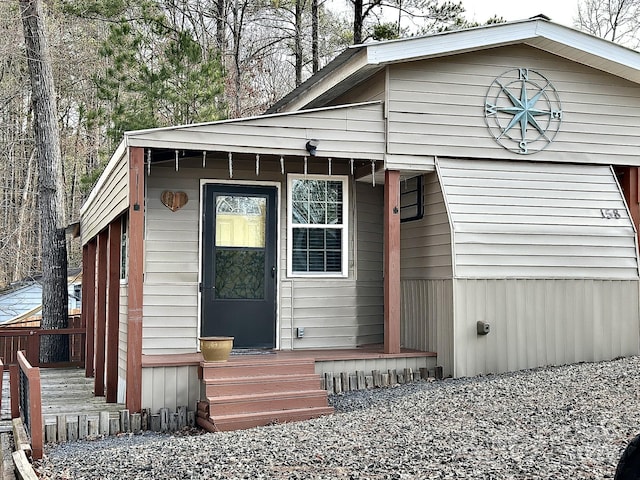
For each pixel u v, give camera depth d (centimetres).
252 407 811
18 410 780
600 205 1031
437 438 596
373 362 946
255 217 1030
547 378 838
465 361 941
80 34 2533
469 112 1007
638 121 1079
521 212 996
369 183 1105
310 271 1055
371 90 1025
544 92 1041
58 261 1648
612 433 587
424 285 1018
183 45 1680
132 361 827
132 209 837
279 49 2555
